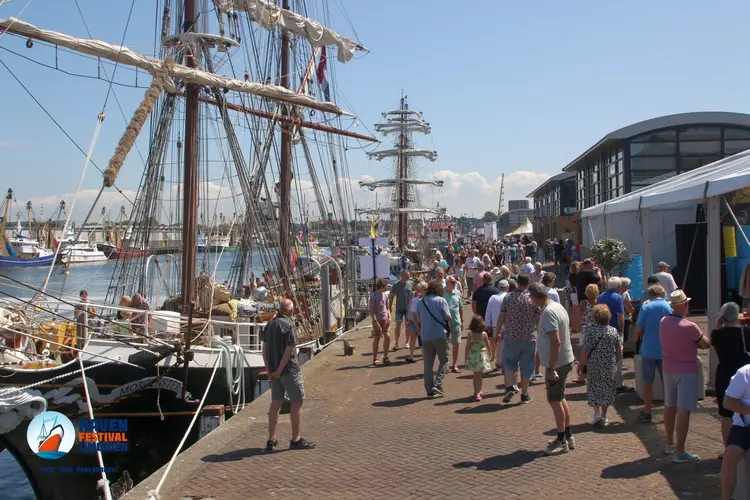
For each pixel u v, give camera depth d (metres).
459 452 8.01
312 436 9.13
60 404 11.40
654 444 7.80
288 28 26.98
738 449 5.50
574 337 14.74
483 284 13.73
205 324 13.45
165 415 12.23
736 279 14.62
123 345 11.85
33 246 59.09
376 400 11.23
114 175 13.39
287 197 27.50
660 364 8.88
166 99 20.67
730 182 9.10
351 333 20.42
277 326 8.54
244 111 24.94
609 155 31.77
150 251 20.44
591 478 6.84
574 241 38.84
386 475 7.32
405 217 57.19
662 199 12.30
